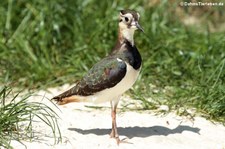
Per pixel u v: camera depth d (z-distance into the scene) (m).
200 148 12.16
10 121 12.23
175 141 12.45
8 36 17.77
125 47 12.14
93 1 19.05
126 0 19.09
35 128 12.66
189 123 13.46
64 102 12.70
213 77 15.03
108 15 18.22
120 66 11.95
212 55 16.61
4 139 11.81
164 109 14.16
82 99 12.45
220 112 13.94
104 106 14.35
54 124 12.31
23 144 11.81
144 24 18.02
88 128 12.93
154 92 15.25
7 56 17.08
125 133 12.73
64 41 17.75
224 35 17.39
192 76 15.90
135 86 15.41
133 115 13.83
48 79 16.11
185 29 18.45
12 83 15.76
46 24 17.83
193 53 16.78
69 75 16.16
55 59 17.14
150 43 17.25
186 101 14.39
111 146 12.02
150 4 19.23
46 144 11.93
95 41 17.38
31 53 17.03
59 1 18.53
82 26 18.09
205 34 18.48
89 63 16.61
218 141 12.61
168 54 16.81
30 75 16.19
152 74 16.03
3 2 18.75
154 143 12.27
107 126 13.08
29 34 17.78
